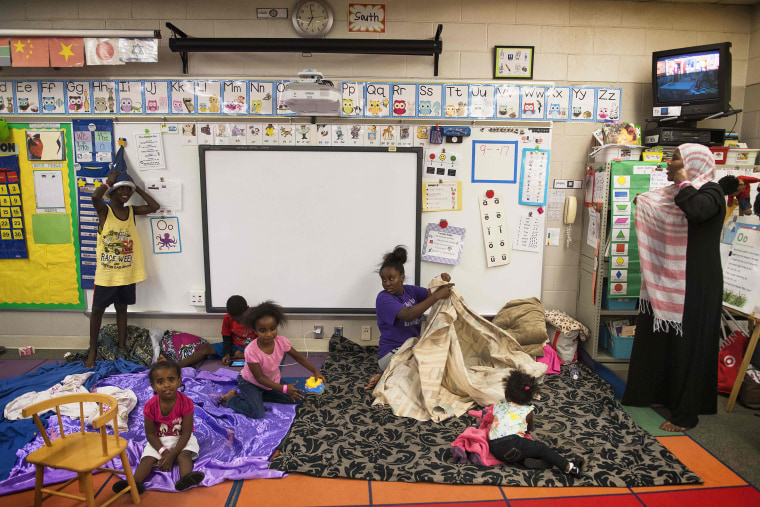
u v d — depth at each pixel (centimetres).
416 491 220
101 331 365
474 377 310
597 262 345
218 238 367
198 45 343
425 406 283
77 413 267
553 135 370
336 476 228
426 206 368
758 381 298
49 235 370
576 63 366
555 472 230
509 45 362
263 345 284
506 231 371
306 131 362
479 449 238
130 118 359
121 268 344
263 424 272
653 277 280
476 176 366
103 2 357
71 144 362
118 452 195
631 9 364
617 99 370
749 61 372
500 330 322
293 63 361
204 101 361
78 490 218
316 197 364
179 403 233
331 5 356
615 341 350
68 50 342
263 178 362
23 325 383
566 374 343
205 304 375
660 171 330
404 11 358
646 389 296
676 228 271
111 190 337
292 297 375
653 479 225
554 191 375
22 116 360
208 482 222
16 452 238
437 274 376
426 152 364
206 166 360
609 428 269
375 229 368
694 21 367
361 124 361
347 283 373
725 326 324
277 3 356
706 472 234
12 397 296
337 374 336
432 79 362
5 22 360
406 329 324
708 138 345
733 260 303
